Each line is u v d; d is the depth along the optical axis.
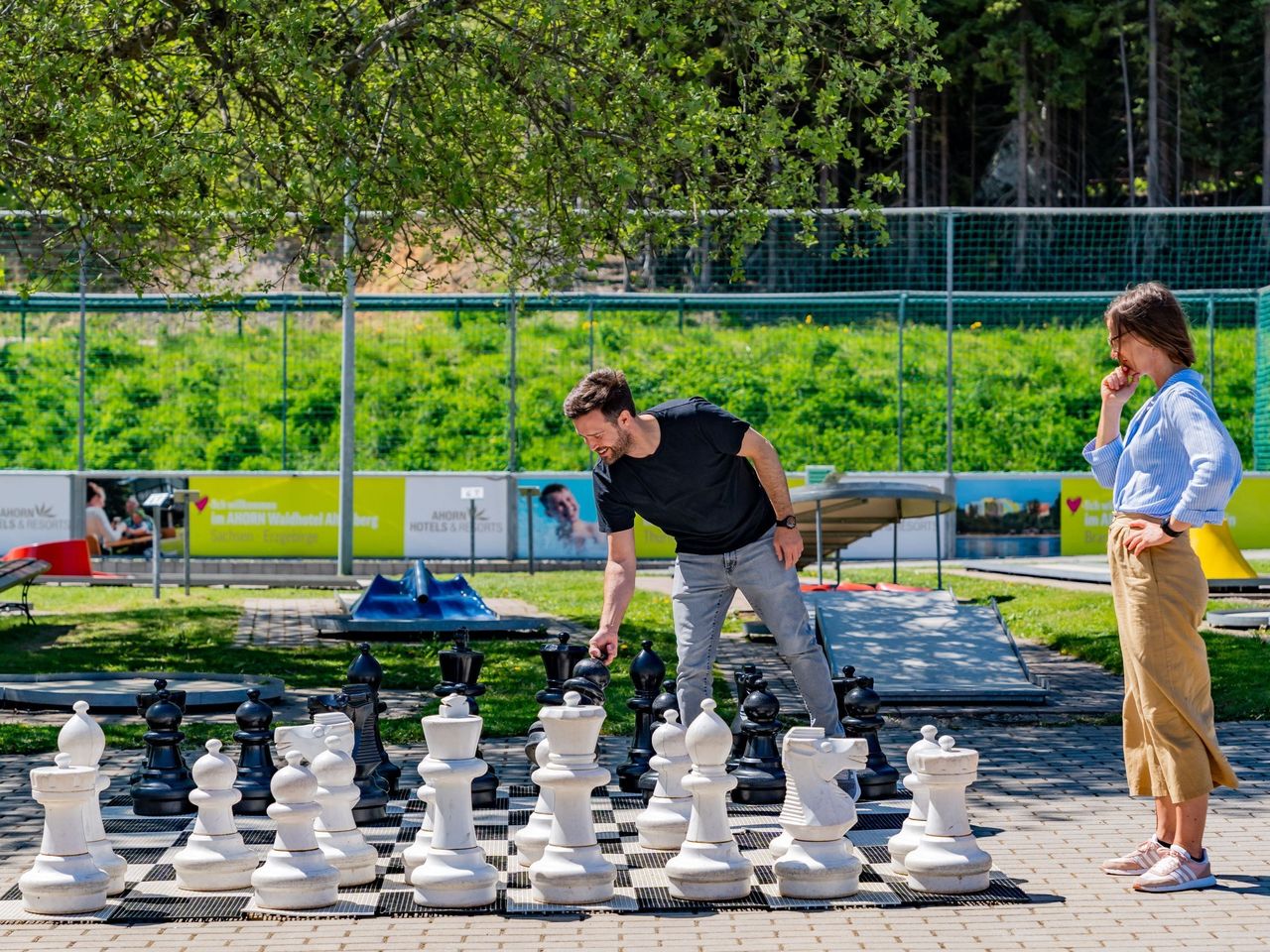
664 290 28.06
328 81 10.83
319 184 10.97
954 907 4.36
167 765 5.86
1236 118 42.00
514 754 7.35
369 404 27.91
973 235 28.50
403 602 13.53
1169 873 4.55
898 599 10.45
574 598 16.22
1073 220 28.67
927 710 8.80
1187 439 4.55
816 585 13.62
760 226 11.98
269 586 18.80
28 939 4.05
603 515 5.65
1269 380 24.48
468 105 11.74
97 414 27.47
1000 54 37.56
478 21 12.05
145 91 11.85
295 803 4.37
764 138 11.76
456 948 3.95
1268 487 22.06
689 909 4.34
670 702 6.16
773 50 12.48
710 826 4.49
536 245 13.05
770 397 27.62
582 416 5.34
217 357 28.70
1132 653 4.66
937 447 26.98
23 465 26.72
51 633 13.09
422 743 7.67
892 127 12.45
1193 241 28.16
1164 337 4.71
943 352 28.31
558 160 11.84
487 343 29.02
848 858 4.50
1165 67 39.31
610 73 11.70
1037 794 6.27
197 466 26.75
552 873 4.39
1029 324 28.81
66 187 11.26
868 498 12.72
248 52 10.66
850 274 28.69
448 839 4.41
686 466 5.46
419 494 21.80
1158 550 4.62
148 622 13.99
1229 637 11.59
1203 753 4.59
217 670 10.68
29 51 10.62
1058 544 21.73
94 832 4.54
